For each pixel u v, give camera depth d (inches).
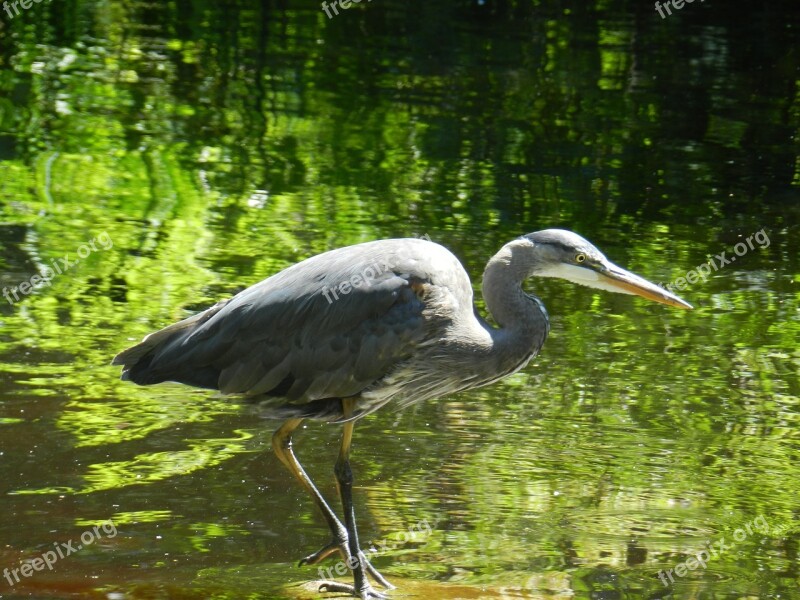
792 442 411.8
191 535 337.7
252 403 351.3
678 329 523.2
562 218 673.0
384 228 636.7
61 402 418.6
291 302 337.4
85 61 1023.6
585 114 928.3
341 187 714.2
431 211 672.4
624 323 529.7
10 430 393.7
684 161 813.2
